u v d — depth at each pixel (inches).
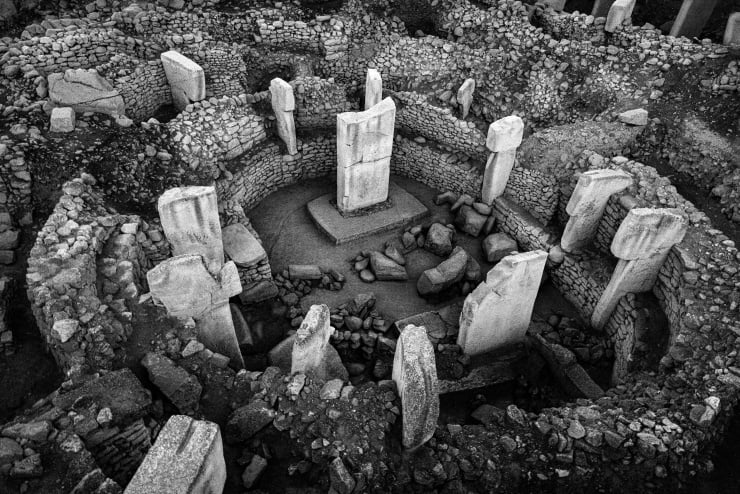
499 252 340.8
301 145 372.8
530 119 374.0
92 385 180.7
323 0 423.8
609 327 295.1
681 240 261.4
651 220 245.8
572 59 377.1
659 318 268.2
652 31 367.6
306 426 199.6
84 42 333.7
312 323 211.5
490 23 397.4
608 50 370.3
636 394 229.9
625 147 341.7
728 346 229.8
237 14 398.6
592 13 426.0
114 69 331.6
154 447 149.6
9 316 230.8
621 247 255.1
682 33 382.9
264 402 203.0
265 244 344.2
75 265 226.2
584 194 287.4
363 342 285.6
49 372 217.8
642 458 200.1
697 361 228.2
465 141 372.5
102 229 249.1
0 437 166.4
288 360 257.8
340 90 379.9
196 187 249.9
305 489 188.1
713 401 207.0
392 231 360.5
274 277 320.2
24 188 268.2
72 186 262.8
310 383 212.8
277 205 373.1
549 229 340.5
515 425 212.5
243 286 300.7
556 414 219.6
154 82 352.5
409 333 198.7
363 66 406.3
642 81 357.7
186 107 333.7
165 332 214.8
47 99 299.0
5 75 307.3
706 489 199.0
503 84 382.9
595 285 300.2
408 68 396.8
